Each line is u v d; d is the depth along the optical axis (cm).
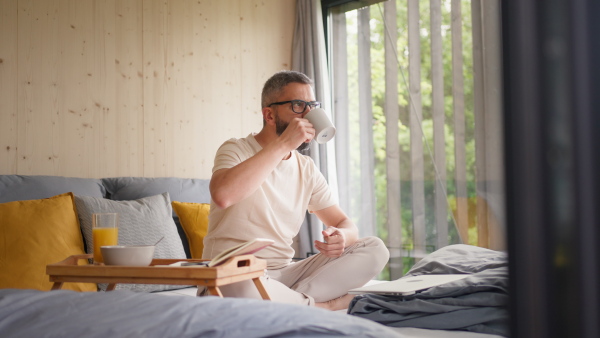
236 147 222
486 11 338
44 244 232
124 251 158
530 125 42
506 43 43
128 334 83
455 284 171
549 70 41
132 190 296
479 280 171
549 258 41
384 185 382
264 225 218
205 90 362
